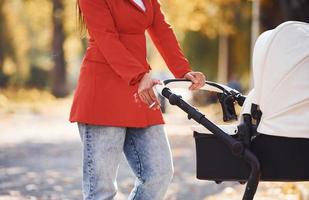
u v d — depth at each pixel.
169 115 34.03
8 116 29.30
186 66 5.69
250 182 5.04
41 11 50.88
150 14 5.54
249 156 5.02
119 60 5.16
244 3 32.84
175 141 19.25
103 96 5.37
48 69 59.50
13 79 57.28
